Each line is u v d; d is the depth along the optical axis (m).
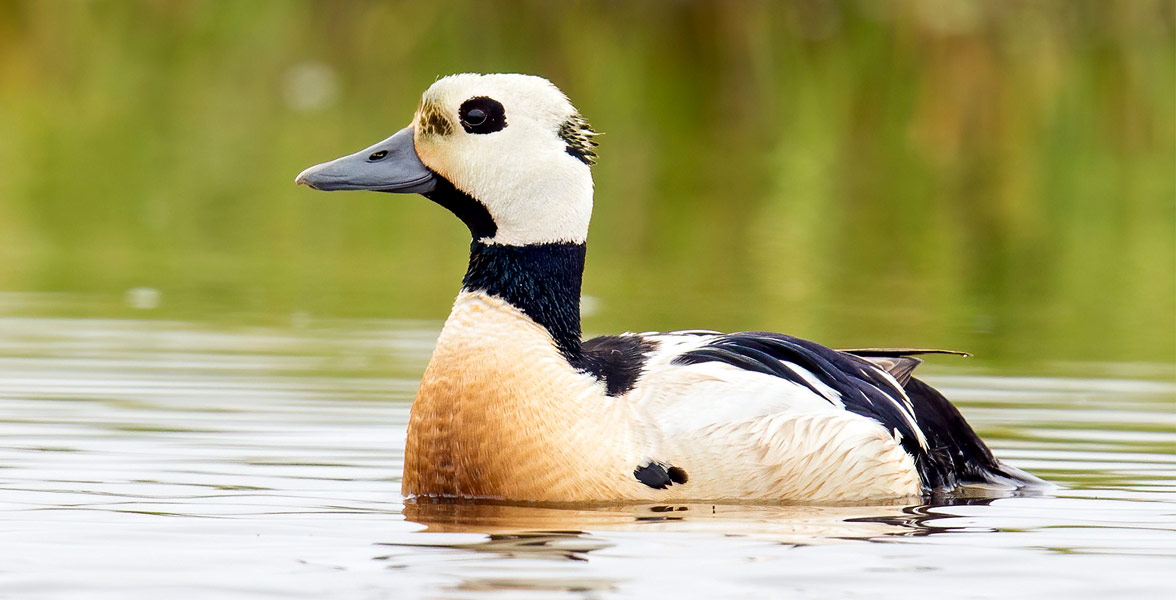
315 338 13.93
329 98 27.09
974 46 26.27
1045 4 26.08
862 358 9.27
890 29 26.70
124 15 28.14
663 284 17.59
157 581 6.45
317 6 27.27
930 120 26.50
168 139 26.84
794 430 8.30
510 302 8.42
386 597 6.18
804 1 27.27
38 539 7.25
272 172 24.92
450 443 8.26
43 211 21.91
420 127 8.80
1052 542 7.40
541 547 7.11
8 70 28.84
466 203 8.67
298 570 6.65
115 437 9.99
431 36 26.72
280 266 18.38
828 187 25.12
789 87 27.27
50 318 14.75
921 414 9.26
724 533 7.45
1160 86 25.84
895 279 18.45
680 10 27.38
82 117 27.95
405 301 16.06
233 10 27.66
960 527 7.74
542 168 8.53
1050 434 10.54
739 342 8.90
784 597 6.24
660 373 8.44
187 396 11.37
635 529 7.51
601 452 8.14
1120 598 6.32
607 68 26.94
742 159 26.94
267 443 9.88
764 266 19.11
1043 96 26.06
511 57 26.61
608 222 21.97
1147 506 8.36
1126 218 23.03
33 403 11.04
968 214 23.33
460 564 6.76
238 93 27.50
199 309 15.38
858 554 7.06
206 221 21.48
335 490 8.56
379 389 11.73
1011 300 17.19
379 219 21.97
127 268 17.92
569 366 8.30
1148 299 17.39
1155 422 10.95
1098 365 13.38
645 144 27.03
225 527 7.55
